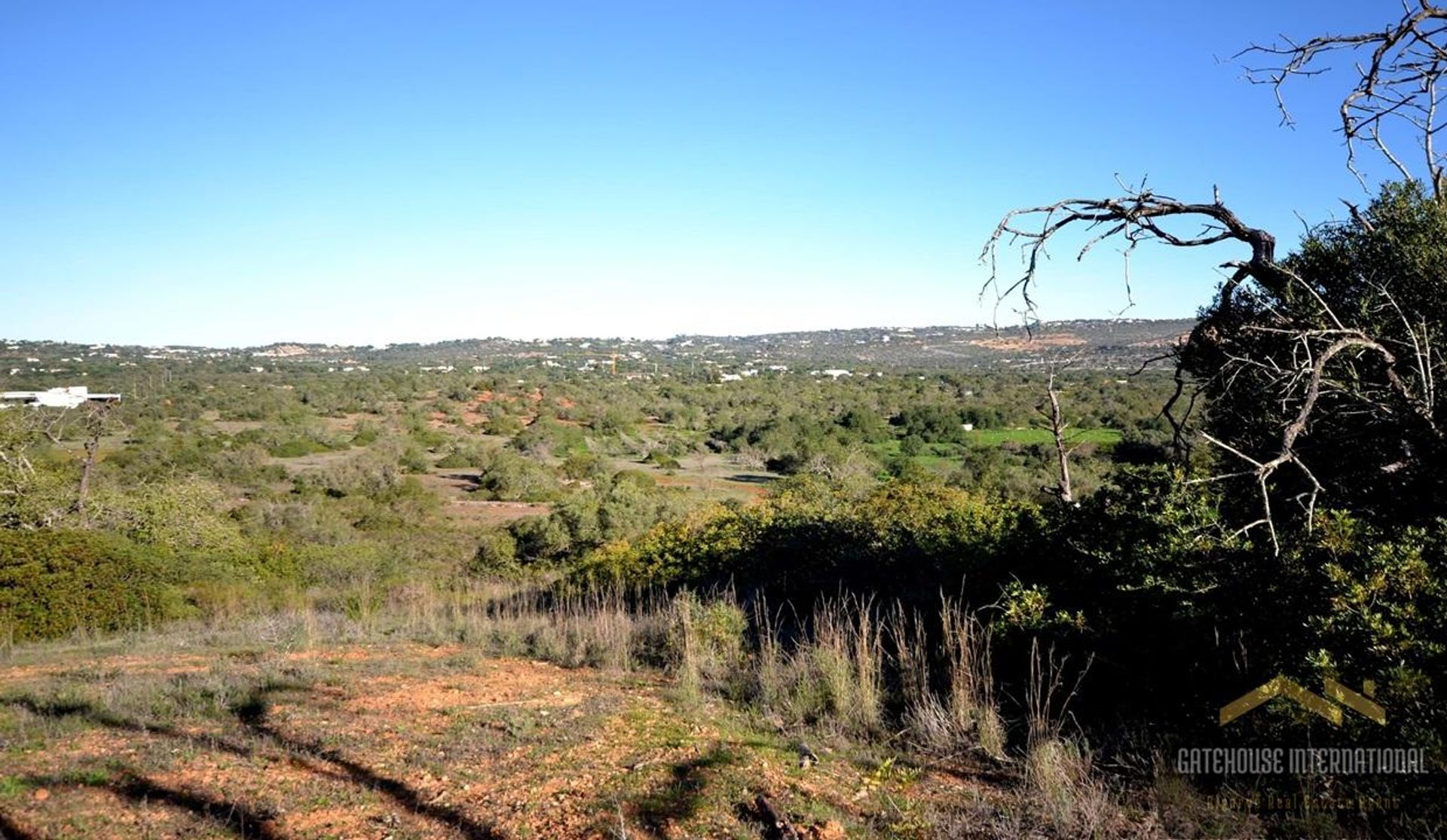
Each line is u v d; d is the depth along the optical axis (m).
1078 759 4.62
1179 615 5.03
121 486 26.12
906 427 52.16
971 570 7.53
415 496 38.03
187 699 5.73
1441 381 5.40
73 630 10.19
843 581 9.40
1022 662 6.09
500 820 3.90
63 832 3.56
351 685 6.40
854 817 4.07
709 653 7.30
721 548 11.35
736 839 3.76
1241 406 6.54
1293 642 4.53
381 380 95.38
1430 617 4.06
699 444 61.50
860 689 5.81
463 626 9.40
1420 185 6.39
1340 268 6.51
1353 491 5.64
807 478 23.42
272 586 15.29
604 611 9.04
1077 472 21.53
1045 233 5.82
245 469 41.72
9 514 15.66
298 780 4.29
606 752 4.89
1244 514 5.70
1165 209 5.93
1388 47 5.62
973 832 3.91
